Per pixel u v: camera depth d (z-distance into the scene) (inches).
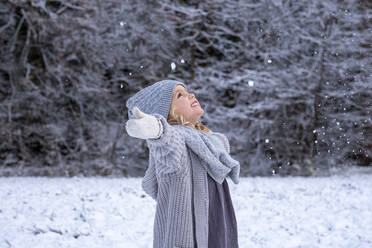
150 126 70.0
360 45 638.5
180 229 76.5
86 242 173.3
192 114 88.0
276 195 323.3
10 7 578.2
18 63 578.2
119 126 603.8
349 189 372.5
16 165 570.3
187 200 78.1
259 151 627.5
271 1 627.8
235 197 306.8
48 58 589.0
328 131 628.1
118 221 215.0
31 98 571.5
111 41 603.8
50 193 311.0
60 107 585.6
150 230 197.2
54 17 575.2
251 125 622.8
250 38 643.5
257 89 622.8
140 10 609.0
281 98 617.9
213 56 657.0
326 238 187.9
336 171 617.9
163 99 86.0
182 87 89.7
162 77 621.3
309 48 641.0
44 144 572.7
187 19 634.8
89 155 587.8
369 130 633.0
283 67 635.5
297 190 360.8
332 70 627.5
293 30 629.3
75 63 603.5
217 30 649.0
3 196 290.7
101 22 601.3
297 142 623.8
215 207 82.7
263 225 215.8
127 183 405.7
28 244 165.5
